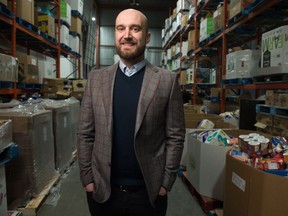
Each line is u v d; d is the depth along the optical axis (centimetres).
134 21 115
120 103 119
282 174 136
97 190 121
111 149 118
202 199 210
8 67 299
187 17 624
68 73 693
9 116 208
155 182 118
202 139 221
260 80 266
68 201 227
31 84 390
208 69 554
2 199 167
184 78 646
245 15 297
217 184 204
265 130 254
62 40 532
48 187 233
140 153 115
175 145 123
